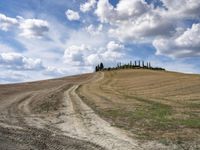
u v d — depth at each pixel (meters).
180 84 58.38
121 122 18.95
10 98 34.34
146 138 14.54
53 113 23.16
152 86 58.97
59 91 46.38
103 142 13.53
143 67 164.50
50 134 14.95
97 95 39.75
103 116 21.53
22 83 74.62
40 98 34.94
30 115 21.84
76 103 30.06
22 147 11.91
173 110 24.31
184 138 14.55
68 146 12.41
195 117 20.56
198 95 40.47
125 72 117.00
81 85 63.06
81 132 15.86
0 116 20.61
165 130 16.39
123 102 31.16
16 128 16.25
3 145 12.13
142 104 29.11
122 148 12.58
